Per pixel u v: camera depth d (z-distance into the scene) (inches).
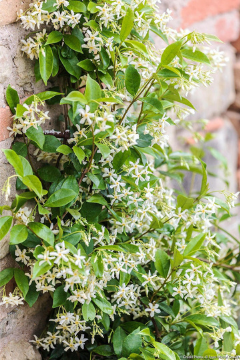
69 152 48.4
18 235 45.2
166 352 47.9
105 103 48.3
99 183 50.0
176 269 51.2
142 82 52.6
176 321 53.8
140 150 51.4
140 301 55.1
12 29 48.7
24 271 51.2
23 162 46.1
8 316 51.1
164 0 66.2
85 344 53.3
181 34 54.3
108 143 48.2
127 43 51.6
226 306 53.6
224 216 63.4
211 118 85.2
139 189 50.8
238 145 95.0
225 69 85.4
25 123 47.3
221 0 78.3
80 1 49.9
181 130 75.4
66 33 51.5
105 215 52.3
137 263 50.9
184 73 51.3
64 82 53.5
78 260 45.4
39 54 48.8
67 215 51.6
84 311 48.2
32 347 53.1
